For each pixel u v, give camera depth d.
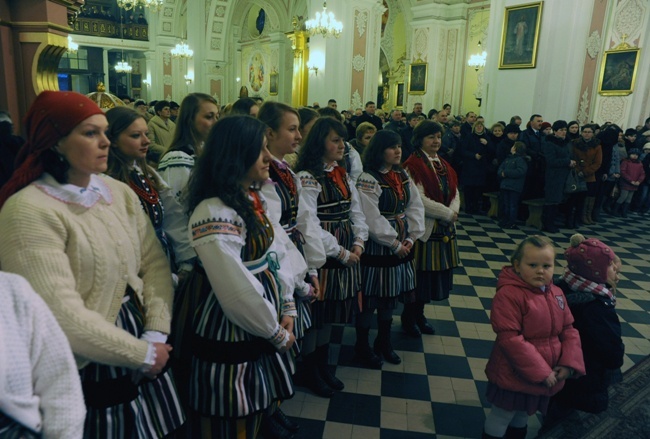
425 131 2.86
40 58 3.08
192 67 17.09
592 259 2.05
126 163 1.69
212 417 1.49
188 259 1.79
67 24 3.28
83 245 1.19
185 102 2.03
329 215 2.32
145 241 1.49
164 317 1.41
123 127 1.65
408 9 14.43
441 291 2.99
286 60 17.83
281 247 1.72
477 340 3.14
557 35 7.30
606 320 2.04
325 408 2.36
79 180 1.23
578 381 2.12
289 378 1.70
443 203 2.91
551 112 7.50
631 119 8.87
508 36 7.78
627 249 5.46
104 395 1.26
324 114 3.09
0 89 3.02
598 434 2.22
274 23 17.73
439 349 3.00
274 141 1.95
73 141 1.15
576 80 7.40
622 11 8.72
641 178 7.14
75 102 1.16
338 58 9.84
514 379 1.92
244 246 1.49
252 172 1.47
